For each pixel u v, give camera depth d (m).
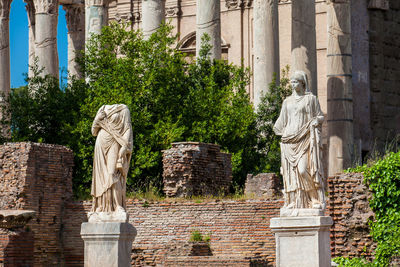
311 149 23.94
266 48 47.25
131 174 41.72
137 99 43.75
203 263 31.88
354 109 58.31
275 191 39.25
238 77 46.56
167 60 45.47
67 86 47.09
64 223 36.81
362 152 58.72
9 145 36.12
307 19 48.25
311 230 23.59
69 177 37.56
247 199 34.75
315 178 23.88
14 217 33.94
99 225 23.22
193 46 67.44
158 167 42.97
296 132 23.98
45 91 48.88
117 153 23.61
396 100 61.06
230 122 44.06
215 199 35.25
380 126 59.41
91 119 43.03
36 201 35.94
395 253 30.38
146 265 34.94
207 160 38.75
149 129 43.91
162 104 44.53
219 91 45.22
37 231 35.78
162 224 35.19
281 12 63.22
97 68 45.44
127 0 70.25
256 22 47.75
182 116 44.47
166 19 68.56
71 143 43.28
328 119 52.78
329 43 53.09
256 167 44.19
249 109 45.19
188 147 37.84
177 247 33.72
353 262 30.69
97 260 23.16
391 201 30.89
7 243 33.59
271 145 45.06
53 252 36.28
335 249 31.64
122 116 23.73
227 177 40.19
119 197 23.66
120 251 23.19
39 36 59.62
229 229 34.16
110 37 46.19
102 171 23.61
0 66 62.81
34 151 36.09
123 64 44.38
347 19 53.03
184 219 34.94
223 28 66.06
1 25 63.16
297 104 24.20
